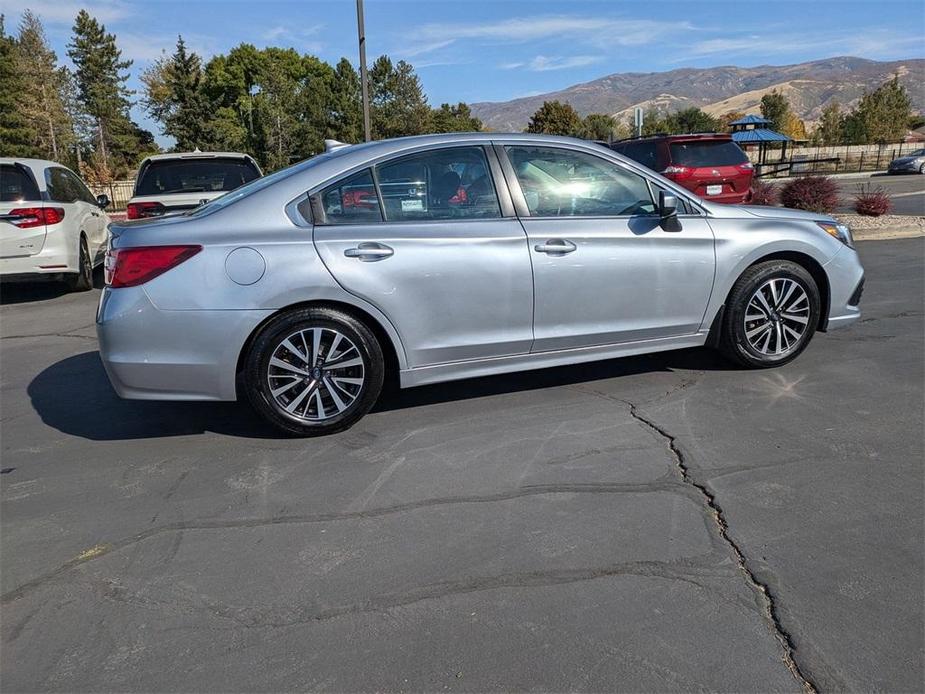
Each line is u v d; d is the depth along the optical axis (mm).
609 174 4496
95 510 3285
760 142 34688
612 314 4457
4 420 4504
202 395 3820
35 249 8164
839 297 5016
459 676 2158
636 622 2371
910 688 2062
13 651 2340
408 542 2912
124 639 2381
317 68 78062
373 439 3986
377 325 4043
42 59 49406
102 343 3773
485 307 4141
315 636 2361
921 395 4395
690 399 4441
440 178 4133
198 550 2912
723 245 4641
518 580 2621
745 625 2342
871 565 2654
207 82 70312
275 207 3857
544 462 3613
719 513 3057
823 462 3512
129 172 58844
